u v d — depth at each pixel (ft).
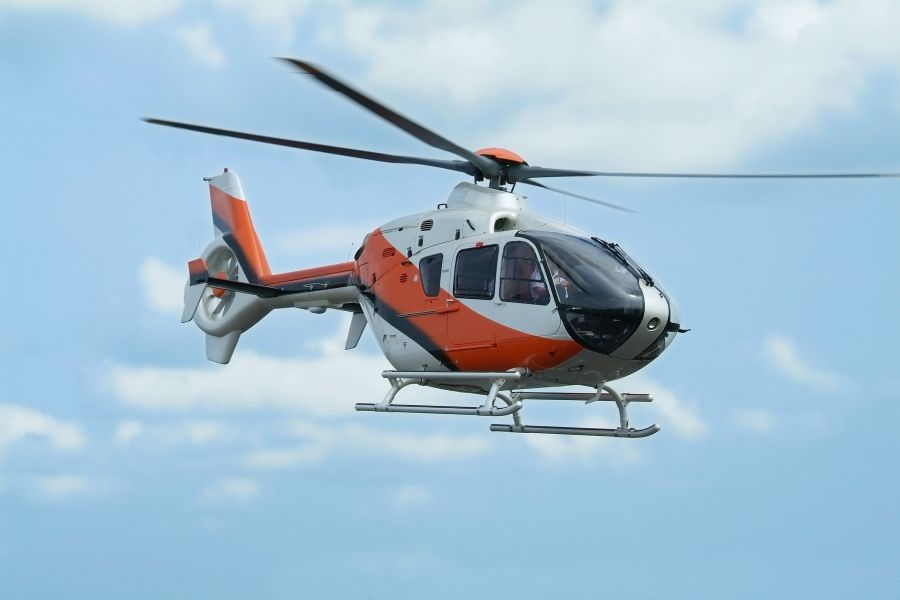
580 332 190.49
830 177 193.67
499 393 214.28
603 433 215.72
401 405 209.26
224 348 292.81
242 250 295.89
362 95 175.94
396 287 218.79
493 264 201.77
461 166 222.48
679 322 199.31
